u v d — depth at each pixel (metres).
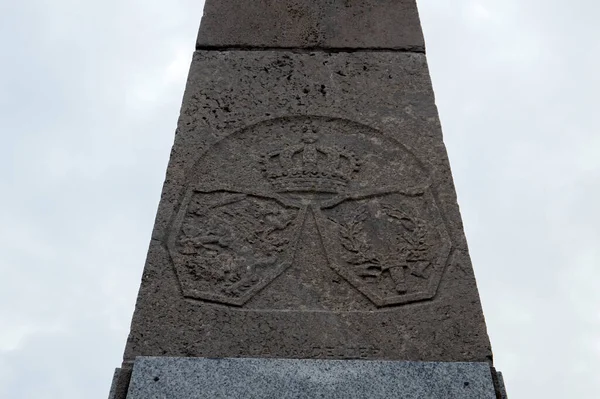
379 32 3.40
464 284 2.62
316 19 3.43
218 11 3.46
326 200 2.83
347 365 2.36
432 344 2.50
